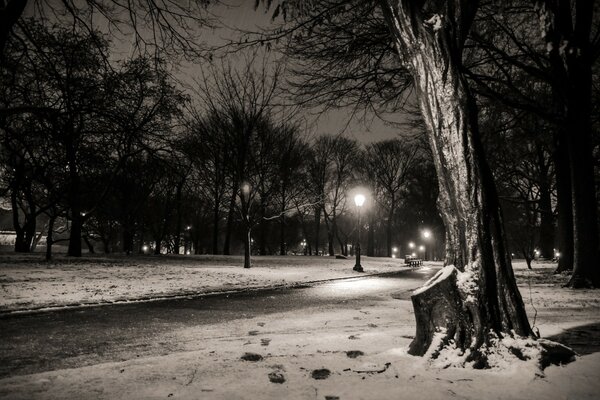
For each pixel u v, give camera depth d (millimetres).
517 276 19547
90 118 14398
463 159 4742
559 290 13180
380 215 66438
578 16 13180
